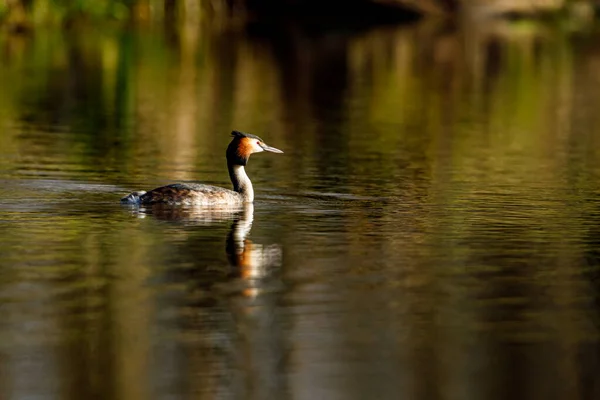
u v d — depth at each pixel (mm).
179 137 25562
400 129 28031
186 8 54375
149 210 16453
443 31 56656
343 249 14289
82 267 13195
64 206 16688
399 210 17000
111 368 10195
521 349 10797
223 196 17016
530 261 13867
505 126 28984
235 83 36438
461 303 12102
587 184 19953
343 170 21234
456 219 16375
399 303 12055
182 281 12703
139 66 39531
